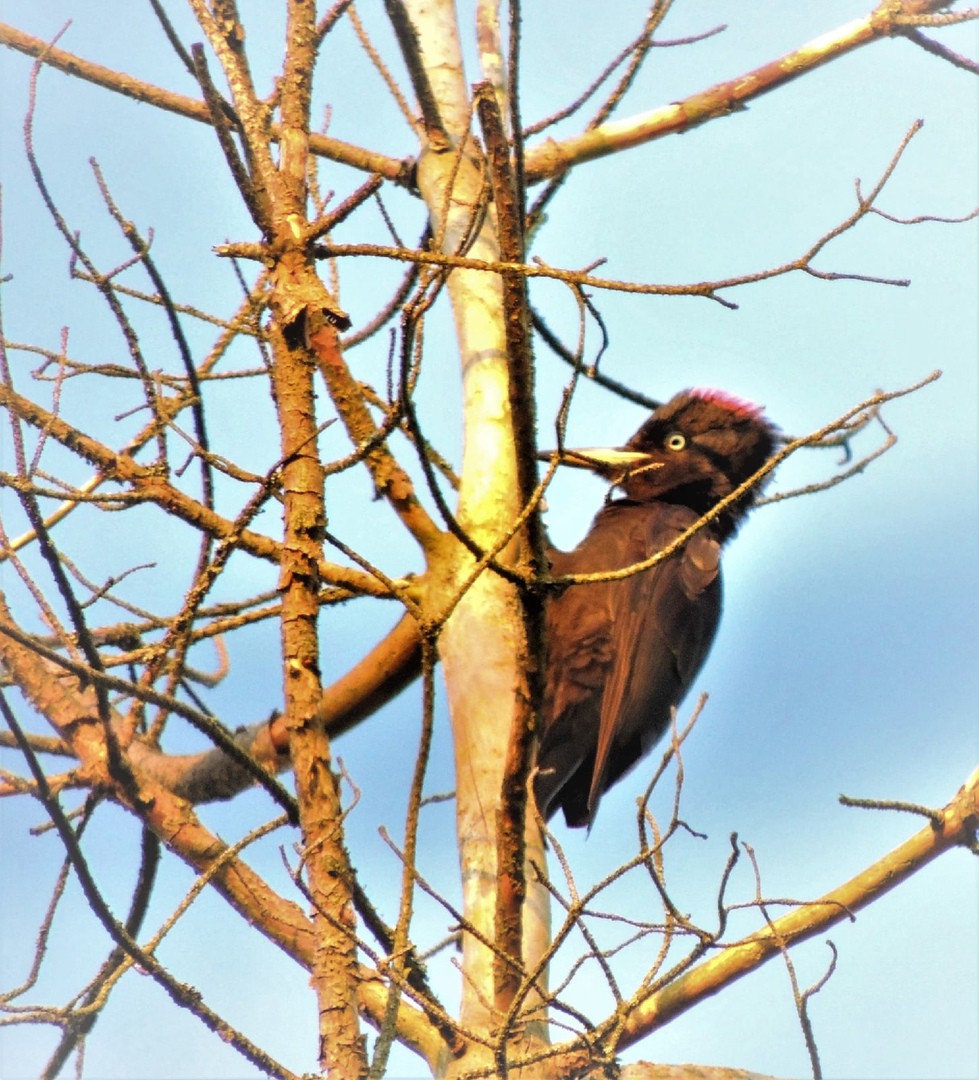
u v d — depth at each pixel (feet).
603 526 40.42
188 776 30.25
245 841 20.90
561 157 36.14
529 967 21.95
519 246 20.34
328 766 20.10
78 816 26.17
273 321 22.75
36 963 22.98
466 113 33.45
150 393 25.35
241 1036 19.90
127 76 32.60
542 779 36.78
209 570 23.09
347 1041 18.34
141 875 26.58
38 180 24.18
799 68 36.78
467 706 27.20
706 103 36.99
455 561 28.17
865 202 23.58
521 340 20.31
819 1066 19.84
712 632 40.29
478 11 35.88
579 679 37.60
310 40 23.99
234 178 23.15
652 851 19.22
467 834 26.08
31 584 24.91
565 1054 20.29
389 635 31.22
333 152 34.30
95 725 26.13
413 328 19.76
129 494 24.88
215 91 22.94
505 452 29.25
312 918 19.95
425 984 20.95
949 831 24.68
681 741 19.40
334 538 20.84
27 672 26.43
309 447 21.72
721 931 19.53
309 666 20.54
